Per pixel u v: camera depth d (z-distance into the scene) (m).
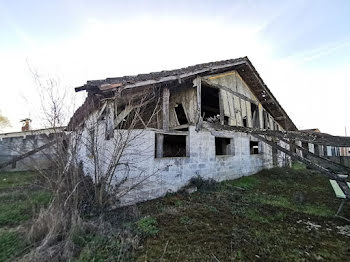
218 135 7.25
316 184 7.20
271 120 12.98
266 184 7.02
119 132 4.15
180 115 9.17
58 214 2.87
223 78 8.39
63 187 3.36
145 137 4.87
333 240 3.09
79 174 3.84
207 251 2.68
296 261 2.51
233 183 6.83
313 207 4.65
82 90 4.25
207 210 4.13
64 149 3.70
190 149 6.09
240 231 3.25
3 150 9.21
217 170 6.91
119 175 4.30
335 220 3.90
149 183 4.79
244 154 8.56
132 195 4.43
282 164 12.17
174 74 5.78
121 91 4.61
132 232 3.05
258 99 11.12
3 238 2.74
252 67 9.00
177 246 2.78
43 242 2.50
